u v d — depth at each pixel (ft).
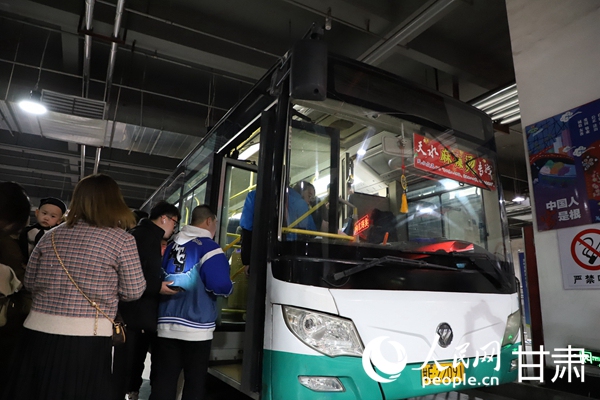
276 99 9.47
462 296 8.64
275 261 7.69
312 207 8.53
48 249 6.37
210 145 14.28
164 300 8.86
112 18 20.47
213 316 8.79
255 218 8.60
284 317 7.23
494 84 24.30
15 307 8.11
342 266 7.60
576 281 11.92
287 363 7.02
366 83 9.68
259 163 8.98
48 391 5.69
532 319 14.37
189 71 26.68
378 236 9.18
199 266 8.79
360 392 7.07
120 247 6.56
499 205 10.87
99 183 6.76
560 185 12.53
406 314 7.75
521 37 14.26
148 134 25.67
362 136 9.60
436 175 10.33
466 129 11.10
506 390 12.89
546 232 12.81
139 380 11.09
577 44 12.60
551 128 12.96
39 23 21.95
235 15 21.80
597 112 11.88
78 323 6.00
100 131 24.91
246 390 7.75
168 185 21.49
